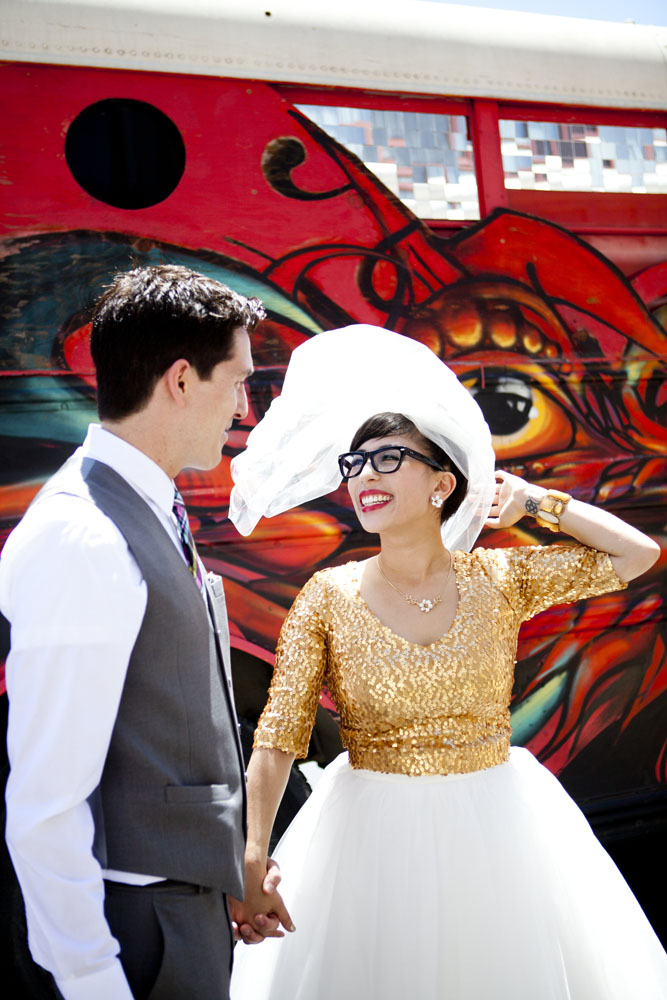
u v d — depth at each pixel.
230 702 1.49
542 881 1.65
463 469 1.77
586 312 2.81
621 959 1.66
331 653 1.73
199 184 2.39
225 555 2.42
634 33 2.94
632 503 2.84
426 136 2.63
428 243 2.62
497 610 1.73
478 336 2.66
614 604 2.85
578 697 2.80
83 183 2.30
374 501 1.72
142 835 1.29
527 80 2.72
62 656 1.20
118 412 1.42
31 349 2.24
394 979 1.55
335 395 1.79
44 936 1.21
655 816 2.88
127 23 2.33
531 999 1.55
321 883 1.70
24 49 2.24
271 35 2.45
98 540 1.26
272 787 1.64
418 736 1.66
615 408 2.83
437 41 2.63
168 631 1.32
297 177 2.49
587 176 2.82
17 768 1.20
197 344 1.40
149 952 1.31
